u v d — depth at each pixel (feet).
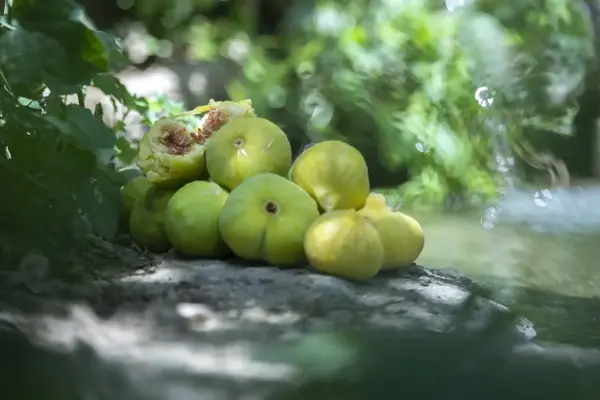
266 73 6.33
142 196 2.92
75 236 2.76
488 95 6.18
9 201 2.74
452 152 5.80
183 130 2.94
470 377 2.00
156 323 2.31
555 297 2.84
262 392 2.03
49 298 2.37
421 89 6.19
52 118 2.81
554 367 2.05
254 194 2.73
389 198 5.37
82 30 2.86
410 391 1.99
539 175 6.21
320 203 2.80
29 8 2.85
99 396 2.07
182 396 2.03
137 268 2.68
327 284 2.57
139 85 6.02
